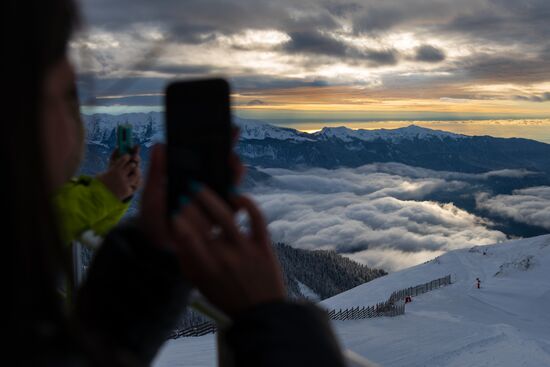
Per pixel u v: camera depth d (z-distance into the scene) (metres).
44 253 0.49
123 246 0.74
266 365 0.59
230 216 0.64
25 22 0.50
